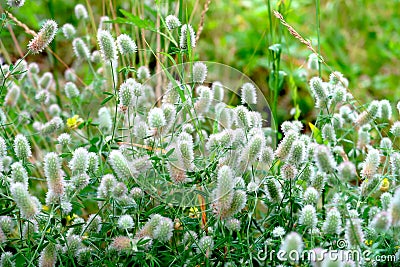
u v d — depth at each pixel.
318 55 0.67
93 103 0.77
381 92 0.98
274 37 0.75
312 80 0.66
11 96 0.73
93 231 0.62
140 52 0.74
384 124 0.68
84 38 0.84
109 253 0.61
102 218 0.66
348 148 0.74
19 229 0.62
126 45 0.63
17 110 0.76
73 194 0.62
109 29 0.75
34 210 0.58
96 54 0.75
